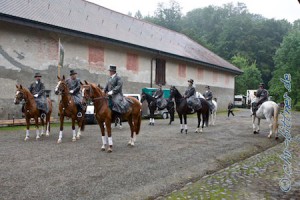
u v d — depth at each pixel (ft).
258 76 251.39
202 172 25.03
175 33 143.74
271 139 43.47
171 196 18.42
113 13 105.40
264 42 292.61
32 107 37.91
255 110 48.91
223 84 139.54
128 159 28.45
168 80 101.76
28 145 34.60
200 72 120.16
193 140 41.01
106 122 31.58
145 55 91.97
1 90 55.98
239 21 315.99
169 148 34.55
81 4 92.17
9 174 22.72
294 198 18.07
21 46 59.31
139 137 43.06
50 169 24.29
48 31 62.85
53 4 78.07
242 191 19.30
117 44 77.46
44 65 63.67
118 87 32.14
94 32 72.33
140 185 20.97
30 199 17.79
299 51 190.90
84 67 72.33
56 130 49.24
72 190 19.49
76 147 33.86
